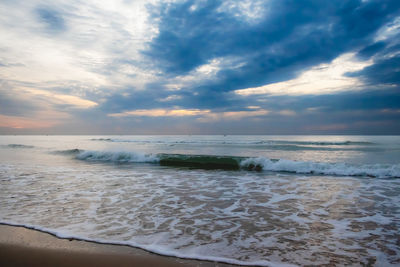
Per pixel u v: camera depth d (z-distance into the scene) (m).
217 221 4.30
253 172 10.53
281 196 6.18
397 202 5.55
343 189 7.01
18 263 2.83
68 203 5.41
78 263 2.82
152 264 2.79
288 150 21.08
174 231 3.80
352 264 2.79
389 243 3.35
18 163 13.31
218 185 7.58
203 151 20.41
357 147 24.08
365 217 4.50
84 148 25.55
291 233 3.73
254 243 3.36
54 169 11.02
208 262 2.84
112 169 11.24
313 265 2.76
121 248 3.19
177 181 8.26
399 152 18.30
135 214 4.67
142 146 28.41
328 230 3.86
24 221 4.20
